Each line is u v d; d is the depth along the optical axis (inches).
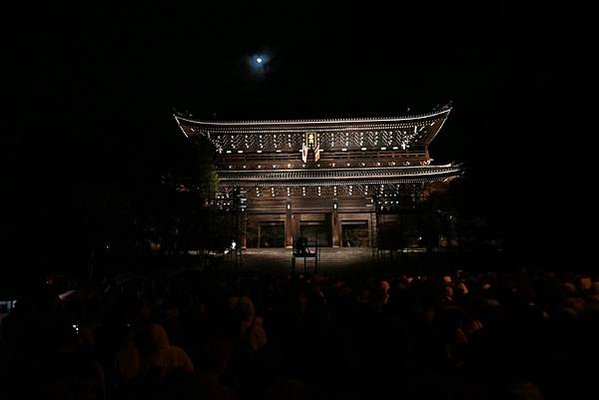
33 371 159.0
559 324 236.8
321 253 1476.4
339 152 2046.0
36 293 291.1
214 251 1254.3
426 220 1298.0
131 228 972.6
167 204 1098.7
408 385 154.2
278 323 304.0
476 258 1178.0
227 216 1352.1
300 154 2037.4
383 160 2027.6
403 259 1268.5
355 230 1898.4
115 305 305.6
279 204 1897.1
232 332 256.5
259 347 243.4
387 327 233.6
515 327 226.8
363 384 194.9
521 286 413.4
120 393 157.9
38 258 810.8
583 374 192.4
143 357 203.0
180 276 541.3
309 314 305.6
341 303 373.7
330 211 1875.0
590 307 269.1
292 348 252.2
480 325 282.7
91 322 295.1
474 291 442.0
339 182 1836.9
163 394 134.0
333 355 220.4
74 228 858.1
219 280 513.3
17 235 800.9
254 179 1833.2
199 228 1207.6
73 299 325.7
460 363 234.7
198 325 273.9
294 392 127.7
